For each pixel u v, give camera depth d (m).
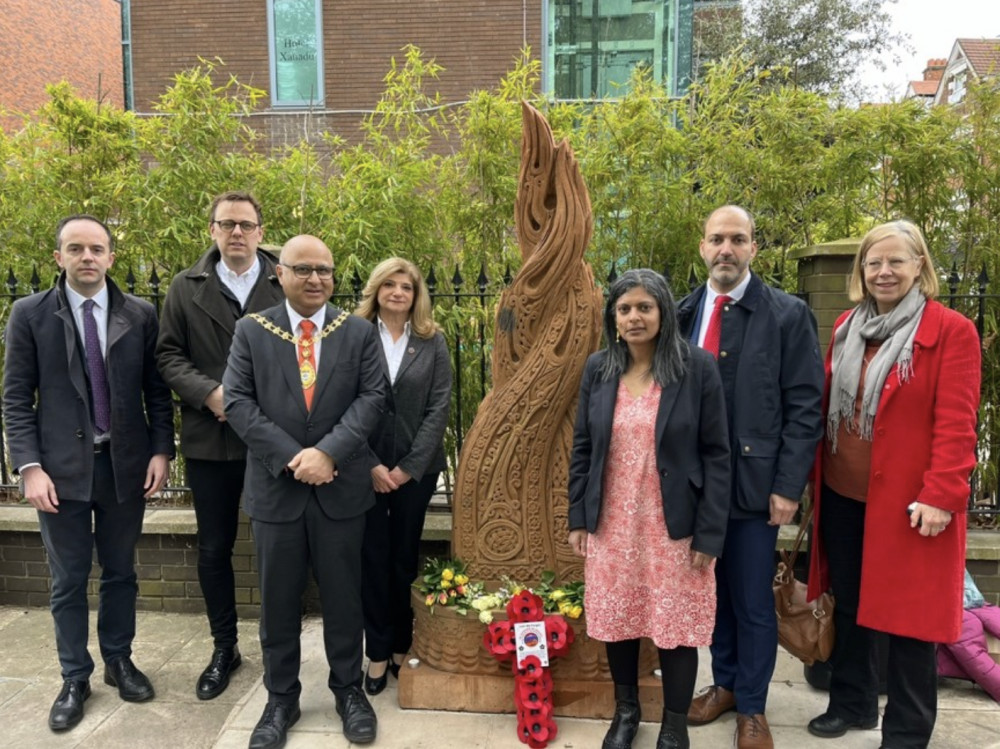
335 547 2.35
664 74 8.33
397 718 2.54
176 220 3.45
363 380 2.38
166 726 2.56
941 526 2.06
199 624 3.36
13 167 3.68
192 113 3.49
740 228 2.29
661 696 2.46
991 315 3.27
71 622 2.60
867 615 2.20
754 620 2.31
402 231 3.60
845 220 3.56
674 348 2.10
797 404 2.26
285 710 2.43
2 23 12.20
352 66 8.43
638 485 2.14
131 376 2.61
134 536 2.70
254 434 2.22
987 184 3.25
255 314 2.35
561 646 2.40
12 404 2.48
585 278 2.58
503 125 3.52
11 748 2.43
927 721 2.20
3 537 3.55
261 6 8.41
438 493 3.58
